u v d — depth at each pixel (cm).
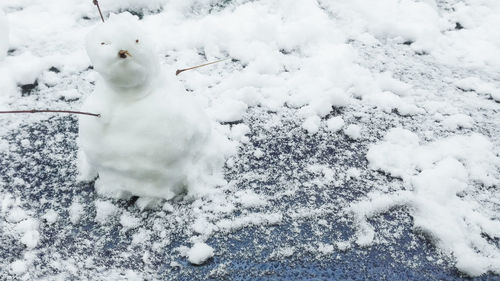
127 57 178
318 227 209
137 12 317
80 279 193
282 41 292
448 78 281
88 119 197
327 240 205
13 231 208
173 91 204
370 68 284
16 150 240
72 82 273
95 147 200
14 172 230
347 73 273
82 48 292
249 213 213
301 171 231
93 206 216
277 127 250
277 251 201
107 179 212
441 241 205
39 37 298
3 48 282
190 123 202
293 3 312
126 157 198
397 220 215
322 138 246
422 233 210
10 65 277
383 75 279
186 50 291
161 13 312
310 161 235
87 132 199
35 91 267
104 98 196
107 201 216
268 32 294
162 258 198
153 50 193
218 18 310
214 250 201
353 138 246
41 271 196
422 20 310
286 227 209
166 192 209
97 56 178
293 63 284
